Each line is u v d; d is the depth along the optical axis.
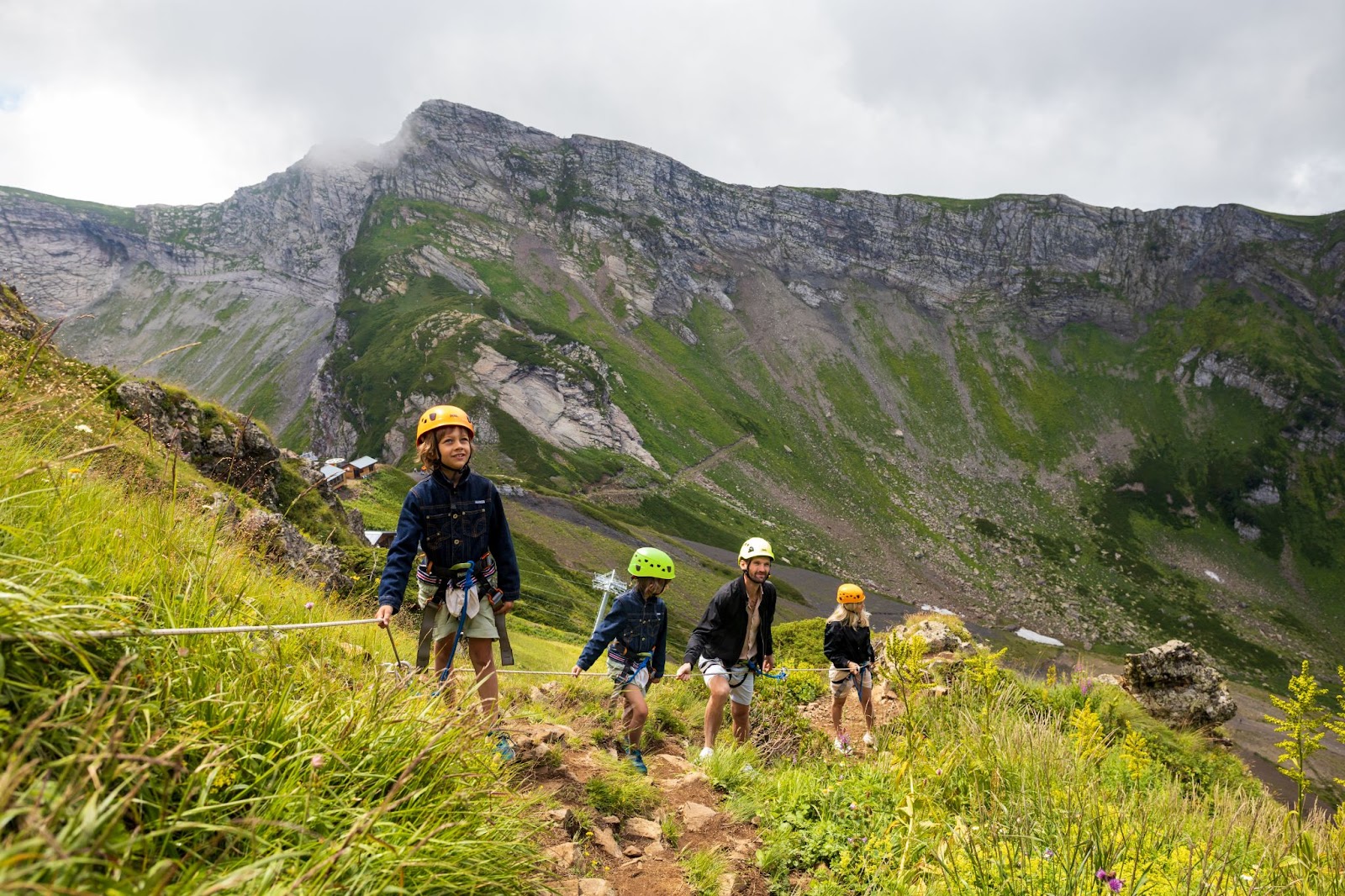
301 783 2.36
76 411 3.74
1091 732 5.89
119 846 1.69
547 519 115.75
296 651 3.30
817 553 168.00
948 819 4.34
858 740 9.28
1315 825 4.84
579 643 51.00
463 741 3.05
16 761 1.55
